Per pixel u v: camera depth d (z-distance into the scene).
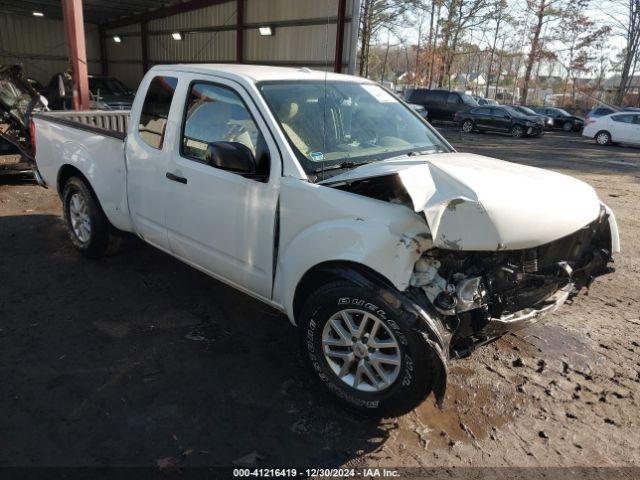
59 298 4.04
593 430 2.84
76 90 9.92
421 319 2.37
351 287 2.60
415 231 2.42
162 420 2.73
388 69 69.88
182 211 3.58
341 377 2.82
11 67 7.65
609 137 20.33
